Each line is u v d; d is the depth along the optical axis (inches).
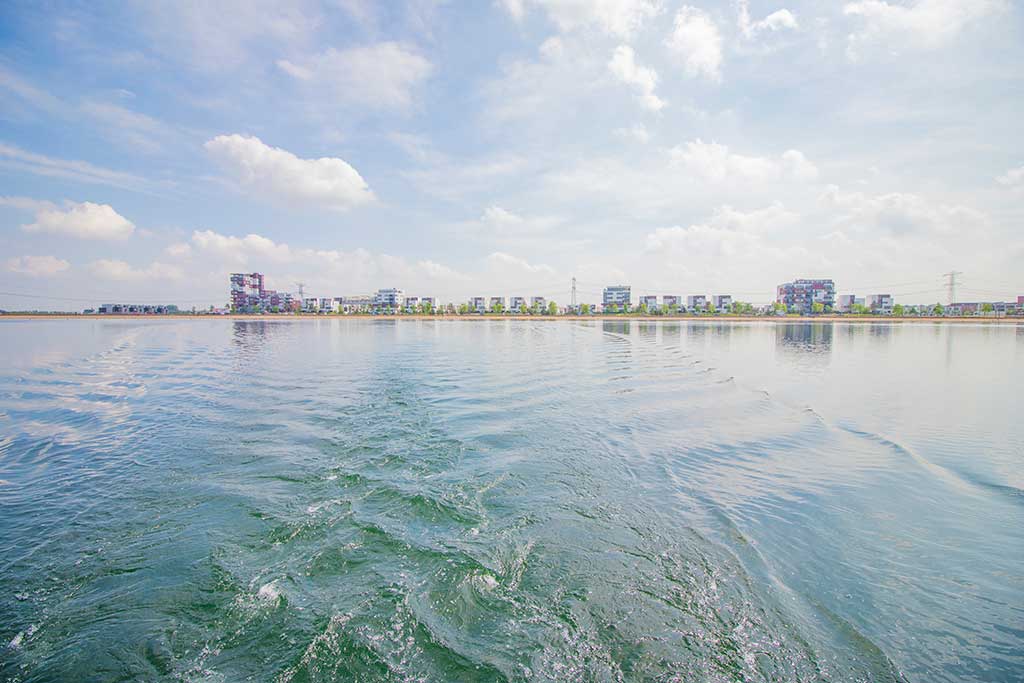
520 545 287.4
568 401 713.0
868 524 327.0
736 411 670.5
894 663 201.6
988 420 634.8
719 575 261.1
